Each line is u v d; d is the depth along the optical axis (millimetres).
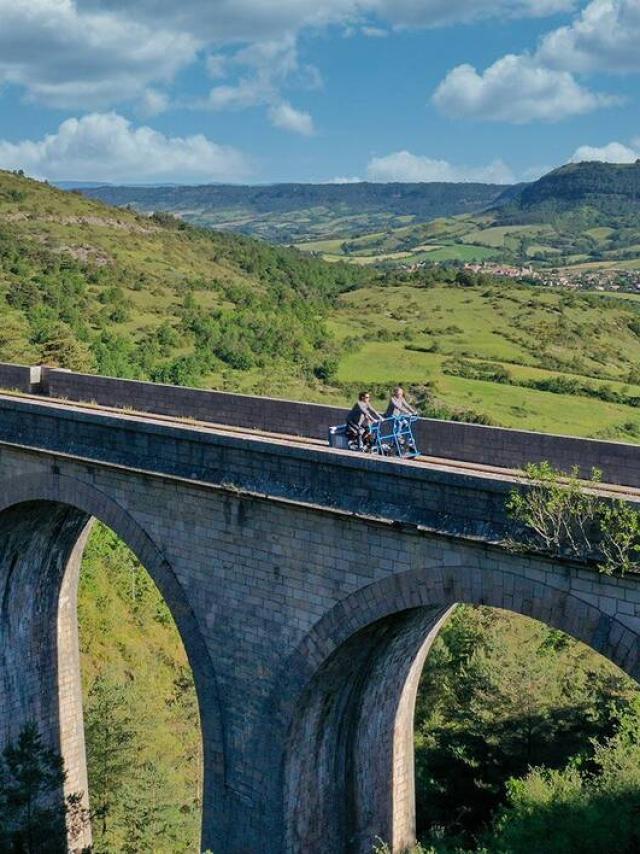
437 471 18281
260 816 22219
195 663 23359
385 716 24938
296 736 21891
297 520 20828
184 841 37594
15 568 31531
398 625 21672
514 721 38781
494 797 38250
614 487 21438
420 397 88500
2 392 37875
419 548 18812
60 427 26188
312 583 20750
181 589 23438
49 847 27734
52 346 78750
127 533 24578
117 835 36656
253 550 21797
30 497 27391
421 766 39438
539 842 24516
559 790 27141
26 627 32656
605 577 16281
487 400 90125
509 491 17250
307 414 28156
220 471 22219
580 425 82625
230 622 22484
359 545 19797
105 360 79750
